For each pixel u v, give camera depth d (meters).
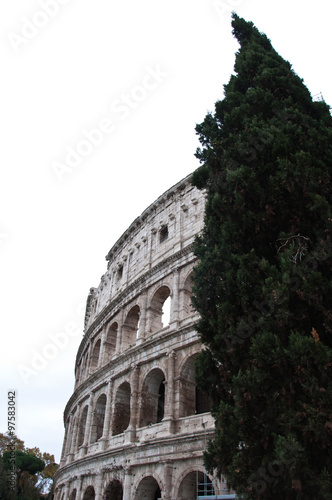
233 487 17.47
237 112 26.42
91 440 46.19
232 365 20.78
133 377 40.16
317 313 18.80
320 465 15.70
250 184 22.06
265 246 22.08
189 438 30.64
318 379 16.25
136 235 55.25
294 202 20.89
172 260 42.97
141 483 34.12
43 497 119.62
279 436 15.51
